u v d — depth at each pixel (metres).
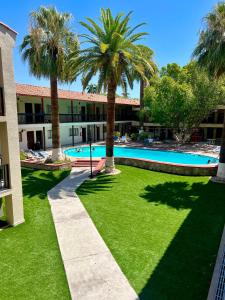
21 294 5.57
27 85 28.47
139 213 9.91
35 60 17.55
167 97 28.44
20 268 6.49
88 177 15.65
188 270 6.33
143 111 35.09
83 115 32.88
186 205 10.73
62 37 17.56
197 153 25.62
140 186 13.62
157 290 5.65
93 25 15.30
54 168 17.64
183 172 16.17
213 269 6.34
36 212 10.10
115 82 15.84
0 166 8.41
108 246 7.50
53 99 18.56
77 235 8.20
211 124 34.50
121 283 5.90
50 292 5.62
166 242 7.68
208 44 13.20
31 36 17.14
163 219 9.34
